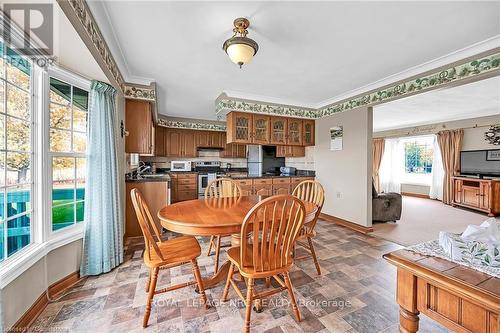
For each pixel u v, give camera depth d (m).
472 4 1.54
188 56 2.34
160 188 3.18
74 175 2.01
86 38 1.56
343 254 2.58
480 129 5.23
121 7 1.60
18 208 1.51
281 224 1.38
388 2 1.53
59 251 1.78
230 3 1.55
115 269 2.14
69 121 1.97
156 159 5.89
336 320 1.50
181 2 1.54
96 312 1.54
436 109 4.62
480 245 1.00
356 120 3.53
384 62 2.46
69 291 1.78
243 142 3.80
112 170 2.15
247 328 1.32
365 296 1.77
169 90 3.47
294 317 1.52
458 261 1.01
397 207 3.99
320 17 1.69
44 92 1.69
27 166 1.59
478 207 4.85
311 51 2.22
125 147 2.96
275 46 2.12
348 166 3.70
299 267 2.25
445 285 0.86
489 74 2.05
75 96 2.04
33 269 1.49
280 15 1.67
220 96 3.69
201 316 1.52
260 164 5.03
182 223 1.44
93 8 1.60
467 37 1.96
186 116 5.65
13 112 1.46
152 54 2.30
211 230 1.41
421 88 2.60
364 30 1.86
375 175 7.56
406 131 6.79
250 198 2.38
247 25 1.79
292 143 4.24
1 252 1.33
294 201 1.36
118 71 2.51
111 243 2.12
